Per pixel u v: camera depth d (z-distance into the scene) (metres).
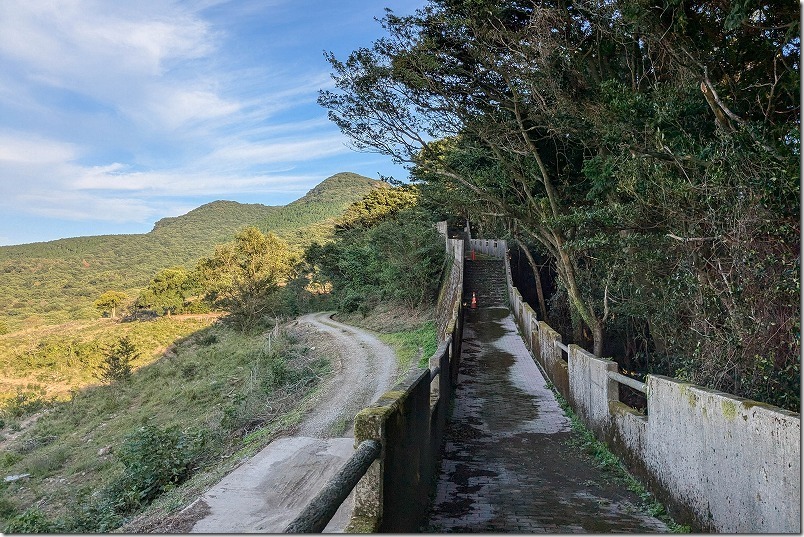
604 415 7.52
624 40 8.83
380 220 50.16
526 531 4.70
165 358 41.34
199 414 20.39
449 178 15.14
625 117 7.68
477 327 20.67
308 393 17.84
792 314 4.68
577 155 12.41
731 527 3.83
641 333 12.34
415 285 32.03
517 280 28.23
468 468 6.77
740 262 5.15
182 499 8.95
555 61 9.99
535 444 7.92
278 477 9.14
